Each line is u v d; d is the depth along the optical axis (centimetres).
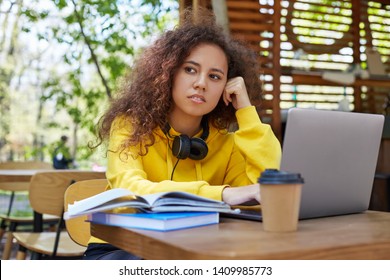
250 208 150
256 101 196
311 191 129
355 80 514
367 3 545
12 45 962
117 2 525
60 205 243
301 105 502
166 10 534
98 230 120
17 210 588
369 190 147
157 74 163
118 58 565
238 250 85
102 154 181
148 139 157
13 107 1204
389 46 555
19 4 591
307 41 499
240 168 174
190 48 158
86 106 585
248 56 190
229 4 402
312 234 103
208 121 174
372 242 94
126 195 117
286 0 484
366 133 139
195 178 163
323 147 128
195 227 112
